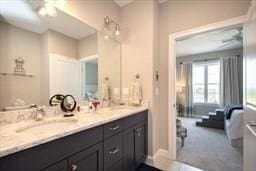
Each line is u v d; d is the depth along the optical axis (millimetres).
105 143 1326
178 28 2174
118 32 2260
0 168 680
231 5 1787
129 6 2375
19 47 1280
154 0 2180
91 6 1940
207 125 4074
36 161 808
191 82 5621
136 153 1849
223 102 4895
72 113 1574
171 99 2217
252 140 1206
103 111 1804
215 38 3707
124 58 2406
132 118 1785
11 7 1234
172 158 2191
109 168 1366
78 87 1813
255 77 1123
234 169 1902
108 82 2242
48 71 1495
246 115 1409
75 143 1033
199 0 2016
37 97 1392
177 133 2721
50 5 1413
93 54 2016
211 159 2178
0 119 1124
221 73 4953
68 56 1699
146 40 2184
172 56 2219
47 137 843
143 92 2197
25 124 1156
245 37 1463
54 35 1550
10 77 1219
